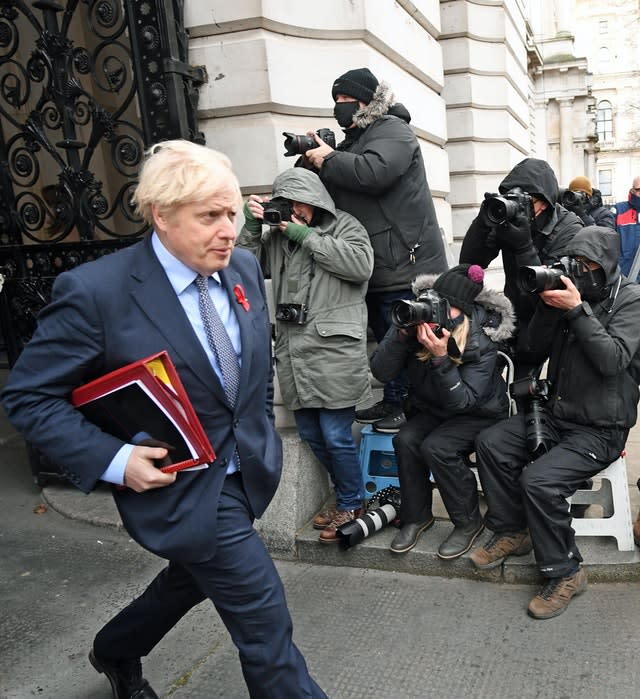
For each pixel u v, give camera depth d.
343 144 3.19
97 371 1.53
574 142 14.63
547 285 2.32
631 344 2.39
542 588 2.49
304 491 3.12
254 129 3.29
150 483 1.48
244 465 1.65
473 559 2.69
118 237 3.38
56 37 3.33
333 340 2.85
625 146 43.34
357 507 3.06
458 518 2.78
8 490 3.92
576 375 2.54
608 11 42.00
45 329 1.50
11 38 3.53
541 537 2.45
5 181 3.62
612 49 42.59
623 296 2.47
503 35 6.50
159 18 3.07
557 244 3.03
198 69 3.28
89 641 2.49
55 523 3.47
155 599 1.87
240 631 1.63
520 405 2.81
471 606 2.55
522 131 7.73
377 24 3.70
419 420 2.94
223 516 1.62
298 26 3.33
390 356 2.78
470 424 2.79
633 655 2.19
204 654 2.37
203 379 1.55
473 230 3.30
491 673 2.16
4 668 2.35
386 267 3.18
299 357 2.90
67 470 1.51
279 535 3.04
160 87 3.13
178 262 1.55
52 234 3.81
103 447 1.48
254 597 1.61
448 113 6.45
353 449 3.02
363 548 2.90
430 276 2.89
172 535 1.55
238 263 1.77
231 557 1.60
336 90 3.07
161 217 1.47
